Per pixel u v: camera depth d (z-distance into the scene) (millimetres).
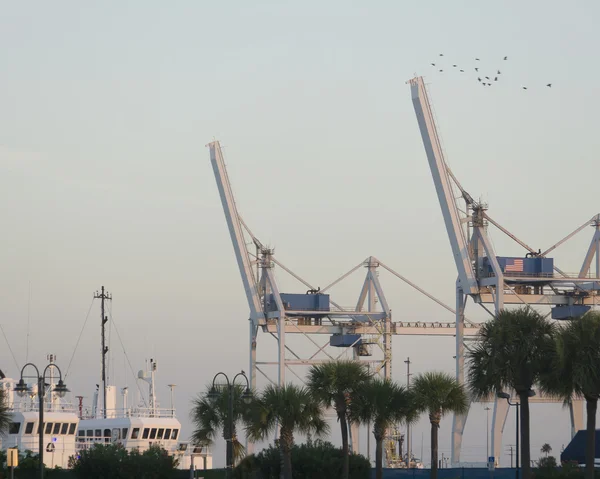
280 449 174750
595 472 165750
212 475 190375
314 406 161875
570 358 127438
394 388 165500
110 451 191750
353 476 187625
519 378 133375
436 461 164750
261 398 162125
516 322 132750
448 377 166500
